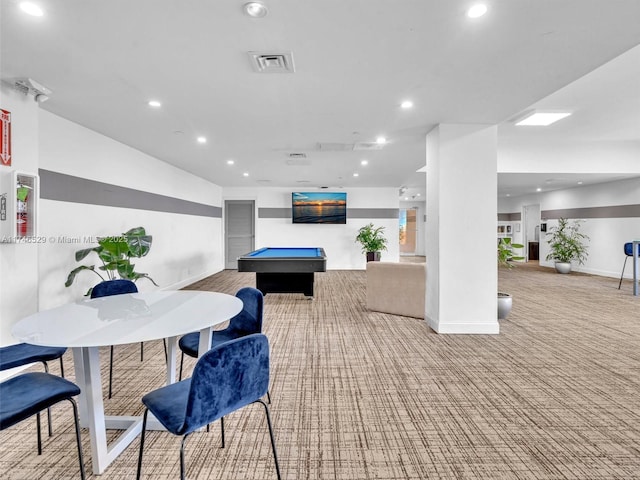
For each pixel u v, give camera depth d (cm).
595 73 338
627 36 205
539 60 236
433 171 396
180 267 661
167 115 350
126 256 400
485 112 340
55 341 146
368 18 188
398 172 702
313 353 327
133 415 218
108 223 434
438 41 212
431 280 405
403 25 195
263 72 254
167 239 604
